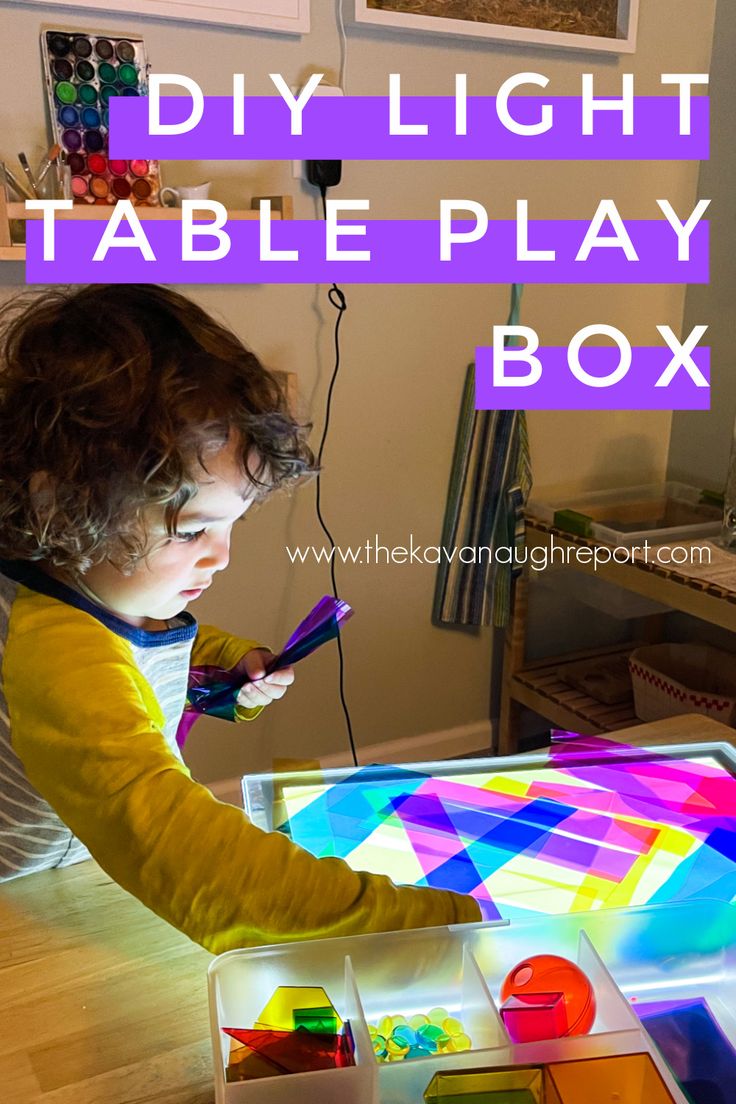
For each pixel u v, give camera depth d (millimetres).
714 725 1074
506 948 612
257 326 1830
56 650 682
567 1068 501
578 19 1929
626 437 2348
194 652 1084
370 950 591
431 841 837
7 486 646
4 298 1596
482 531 2166
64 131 1545
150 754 652
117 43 1566
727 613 1665
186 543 679
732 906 632
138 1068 582
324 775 949
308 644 1012
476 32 1818
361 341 1948
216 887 614
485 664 2363
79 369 637
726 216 2135
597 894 764
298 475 748
